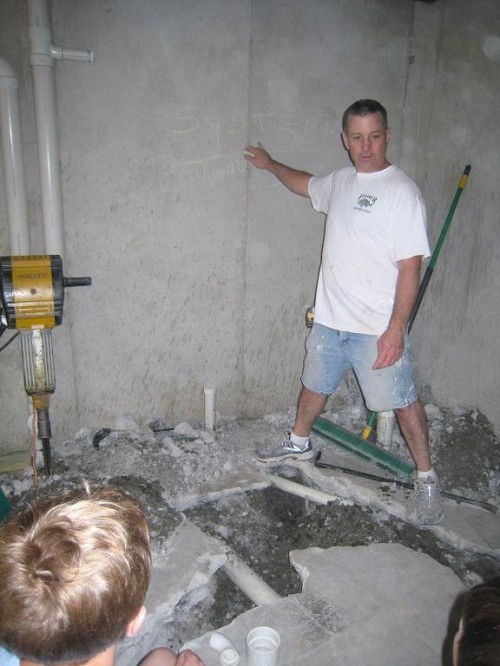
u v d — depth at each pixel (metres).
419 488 2.71
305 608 2.14
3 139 2.56
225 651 1.84
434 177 3.45
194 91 2.95
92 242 2.96
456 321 3.39
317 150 3.31
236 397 3.60
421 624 2.08
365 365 2.68
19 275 2.34
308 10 3.05
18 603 0.88
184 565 2.33
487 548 2.45
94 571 0.91
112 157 2.88
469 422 3.28
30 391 2.54
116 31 2.71
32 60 2.54
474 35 3.04
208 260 3.25
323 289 2.78
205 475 2.97
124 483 2.80
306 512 2.81
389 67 3.33
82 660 0.95
